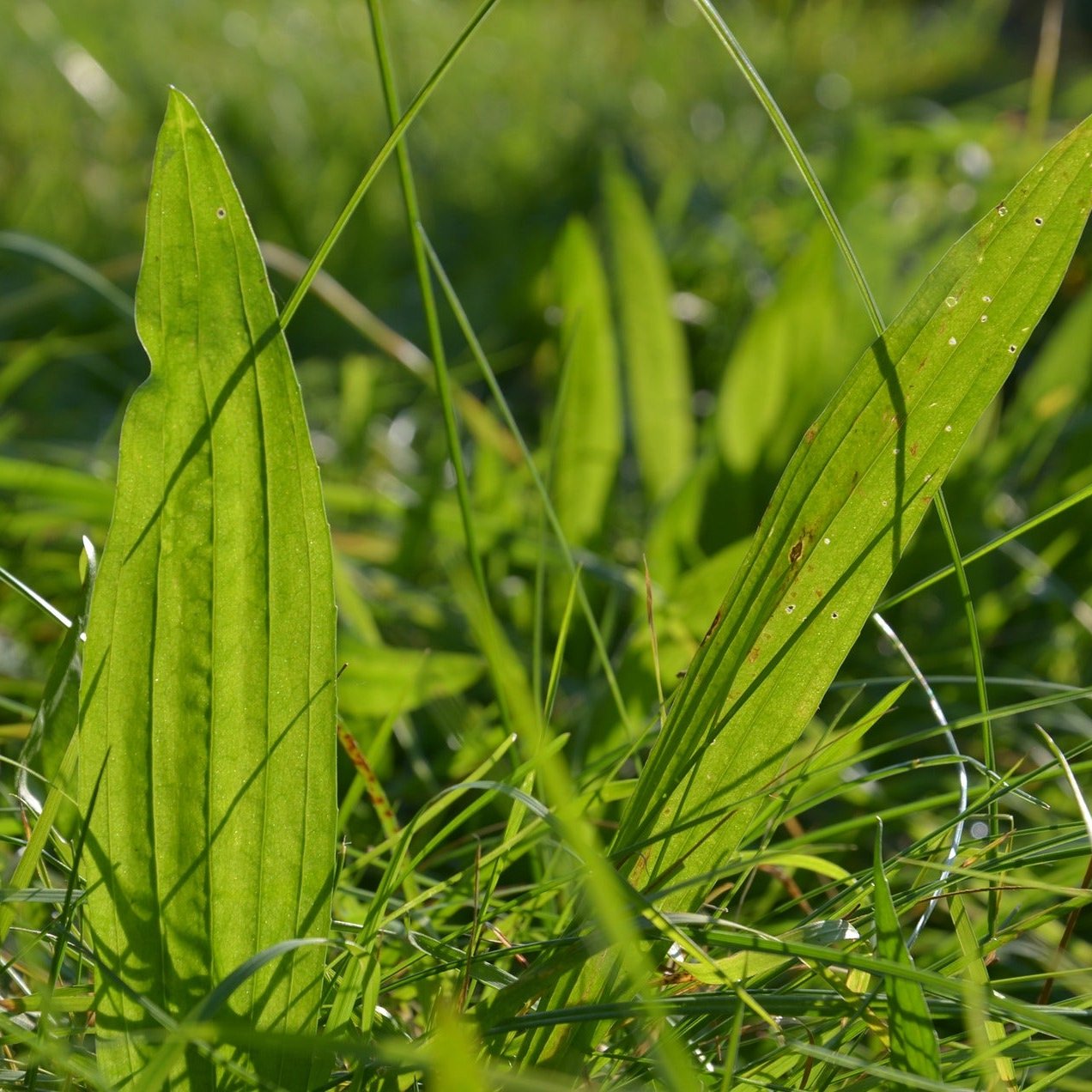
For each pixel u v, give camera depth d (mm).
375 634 564
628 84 2396
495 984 429
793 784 445
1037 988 482
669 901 429
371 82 2102
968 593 440
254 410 417
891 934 405
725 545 747
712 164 1818
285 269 759
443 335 1316
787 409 747
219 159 414
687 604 558
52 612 437
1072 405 774
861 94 2551
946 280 423
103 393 1102
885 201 1108
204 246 415
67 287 789
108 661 417
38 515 622
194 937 419
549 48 2596
